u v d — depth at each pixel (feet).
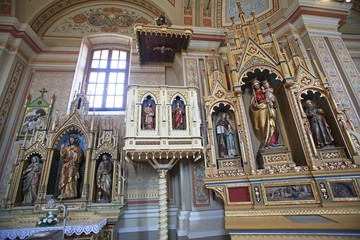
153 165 14.29
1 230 10.99
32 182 15.14
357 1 24.23
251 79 16.34
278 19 19.10
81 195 15.02
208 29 19.63
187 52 19.12
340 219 9.62
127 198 16.87
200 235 13.41
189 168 15.49
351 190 10.67
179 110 14.57
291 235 9.65
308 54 16.48
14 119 18.30
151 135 13.32
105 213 14.14
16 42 19.43
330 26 17.60
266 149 13.26
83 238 11.73
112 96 21.63
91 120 18.21
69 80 20.98
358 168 10.84
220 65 18.78
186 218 14.42
